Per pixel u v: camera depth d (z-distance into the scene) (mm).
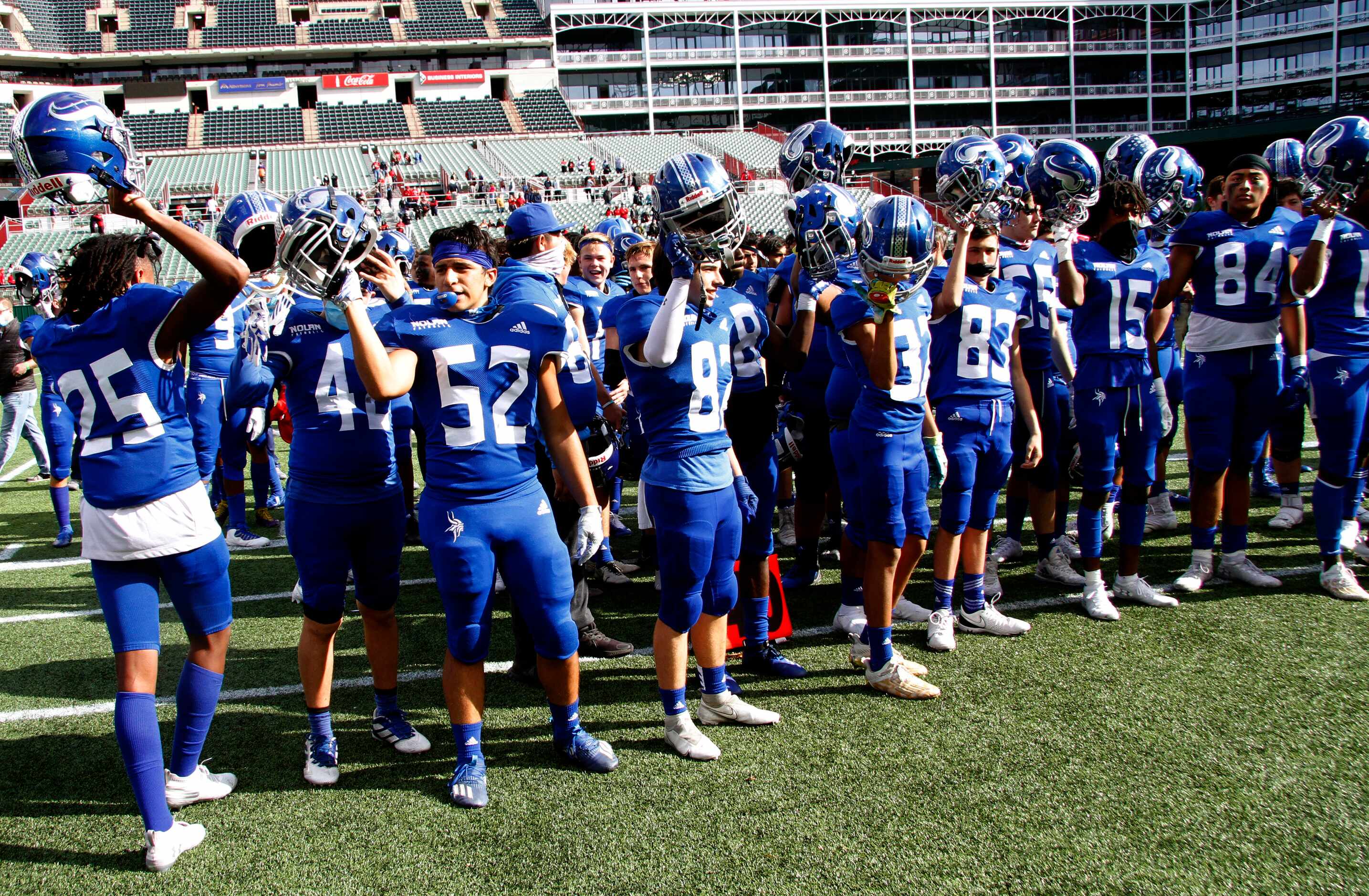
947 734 3420
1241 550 4824
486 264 3084
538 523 3100
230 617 3090
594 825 2953
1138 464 4492
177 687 4066
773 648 4172
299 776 3338
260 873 2771
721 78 45469
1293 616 4340
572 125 41062
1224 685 3689
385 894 2654
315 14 44375
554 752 3451
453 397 2994
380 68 43719
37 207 27266
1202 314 4664
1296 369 4770
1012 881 2600
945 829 2842
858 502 4207
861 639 4125
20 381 7840
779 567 5301
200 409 6258
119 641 2834
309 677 3275
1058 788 3035
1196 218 4668
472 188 34250
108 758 3494
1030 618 4527
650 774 3252
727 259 3041
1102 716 3490
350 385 3195
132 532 2803
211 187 33344
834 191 3496
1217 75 45656
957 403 4020
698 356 3246
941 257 4094
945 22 45688
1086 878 2598
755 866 2707
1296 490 5676
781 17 44531
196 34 41375
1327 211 4277
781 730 3521
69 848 2930
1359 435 4492
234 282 2713
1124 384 4371
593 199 32312
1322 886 2531
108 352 2781
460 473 3010
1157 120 47000
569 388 4184
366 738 3621
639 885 2648
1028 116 46531
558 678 3242
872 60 44500
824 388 4836
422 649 4527
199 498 2943
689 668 4238
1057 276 4547
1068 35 45875
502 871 2738
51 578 5781
